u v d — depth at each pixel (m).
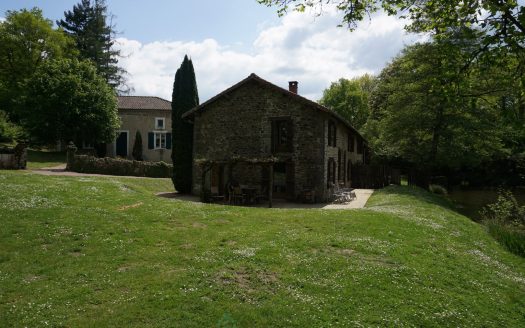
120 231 10.76
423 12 7.91
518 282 9.71
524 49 6.54
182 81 27.64
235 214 13.99
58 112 35.22
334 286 7.53
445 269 9.21
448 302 7.40
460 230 14.39
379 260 9.22
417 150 34.19
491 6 6.04
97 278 7.57
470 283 8.68
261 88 24.72
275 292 7.21
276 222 12.80
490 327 6.81
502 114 7.61
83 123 36.09
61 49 48.09
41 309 6.21
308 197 22.78
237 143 25.30
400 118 32.25
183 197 24.98
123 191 16.72
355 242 10.43
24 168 27.09
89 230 10.59
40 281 7.39
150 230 11.12
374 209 16.23
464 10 6.83
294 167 23.52
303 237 10.79
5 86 43.69
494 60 7.12
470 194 38.53
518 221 16.16
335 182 27.27
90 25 54.38
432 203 21.14
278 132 24.75
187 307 6.43
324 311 6.55
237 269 8.23
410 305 7.04
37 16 46.53
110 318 5.99
